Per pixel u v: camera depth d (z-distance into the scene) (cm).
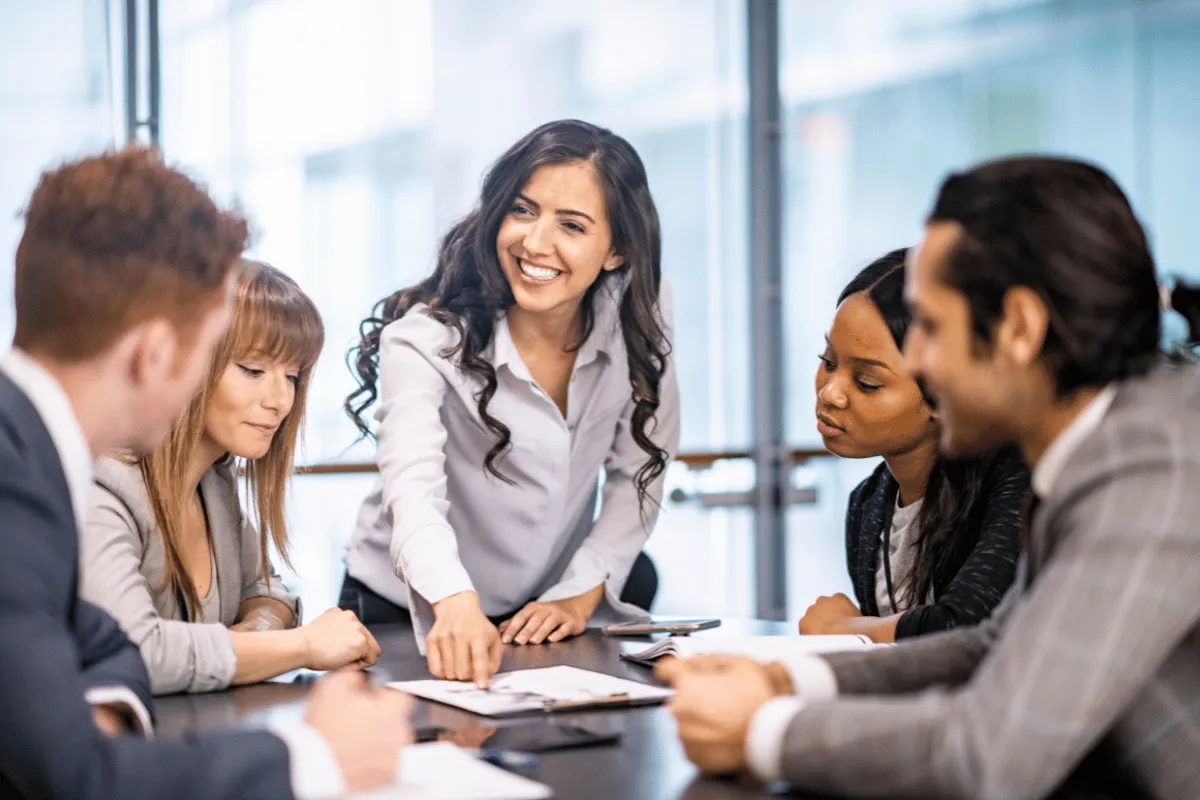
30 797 94
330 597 345
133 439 104
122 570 144
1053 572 89
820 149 427
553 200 181
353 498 349
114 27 334
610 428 210
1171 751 94
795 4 421
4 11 321
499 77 380
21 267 101
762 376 420
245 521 180
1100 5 466
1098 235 92
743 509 414
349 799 95
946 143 444
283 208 350
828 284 430
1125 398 94
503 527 201
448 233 200
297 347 159
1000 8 450
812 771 96
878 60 434
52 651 94
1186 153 478
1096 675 85
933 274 96
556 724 123
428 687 143
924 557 170
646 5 402
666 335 213
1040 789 87
